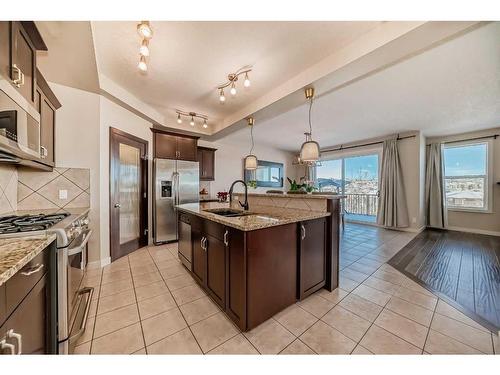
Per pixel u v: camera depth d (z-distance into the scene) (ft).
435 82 8.47
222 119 13.47
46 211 6.89
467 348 4.62
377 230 16.89
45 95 6.31
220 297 6.06
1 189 6.17
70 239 4.42
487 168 14.96
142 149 11.79
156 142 12.60
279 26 5.61
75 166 8.38
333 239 7.36
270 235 5.55
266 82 8.65
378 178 18.42
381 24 5.55
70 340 4.39
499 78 8.13
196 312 6.01
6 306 2.46
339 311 6.06
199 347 4.68
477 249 11.67
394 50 5.74
